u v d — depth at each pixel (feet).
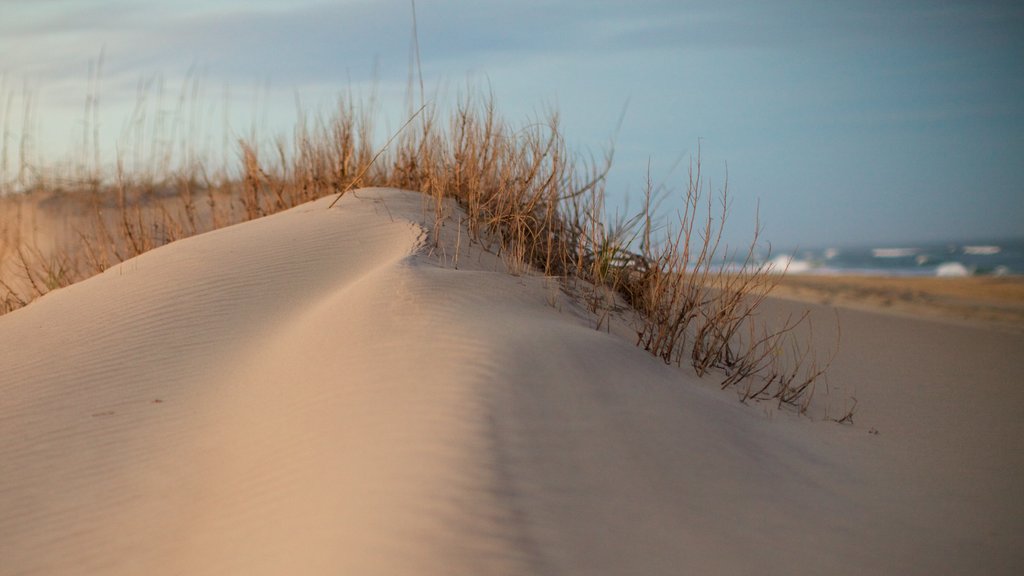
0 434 15.21
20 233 37.52
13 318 21.01
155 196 38.73
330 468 11.76
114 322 19.06
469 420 12.12
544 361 14.20
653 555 10.35
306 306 18.62
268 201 31.96
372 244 21.24
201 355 17.28
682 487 11.98
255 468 12.67
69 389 16.55
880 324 31.01
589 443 12.37
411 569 9.34
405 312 15.96
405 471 11.07
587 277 21.58
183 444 14.07
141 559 11.21
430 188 25.93
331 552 9.75
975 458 15.40
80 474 13.64
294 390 14.53
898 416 18.10
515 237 22.79
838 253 277.85
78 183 41.01
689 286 19.98
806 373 21.15
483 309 16.43
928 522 12.31
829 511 12.23
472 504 10.48
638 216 21.94
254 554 10.48
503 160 24.16
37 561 11.46
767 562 10.59
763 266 19.42
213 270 20.81
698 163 18.83
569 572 9.77
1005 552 11.53
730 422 14.56
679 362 17.84
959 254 216.33
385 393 13.30
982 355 26.13
